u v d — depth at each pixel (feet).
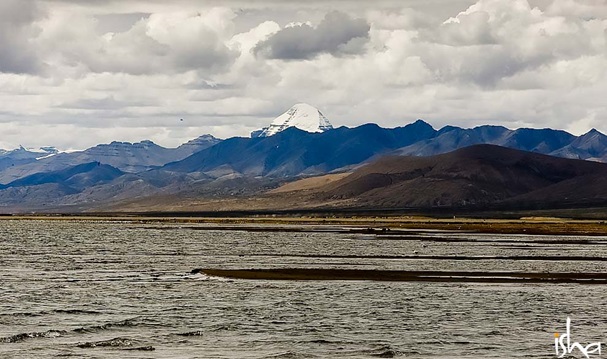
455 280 430.20
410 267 502.38
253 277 436.76
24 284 403.54
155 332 277.64
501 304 344.90
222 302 344.69
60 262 539.70
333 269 483.92
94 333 274.98
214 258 577.43
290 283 411.54
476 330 286.66
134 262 540.11
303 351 250.98
